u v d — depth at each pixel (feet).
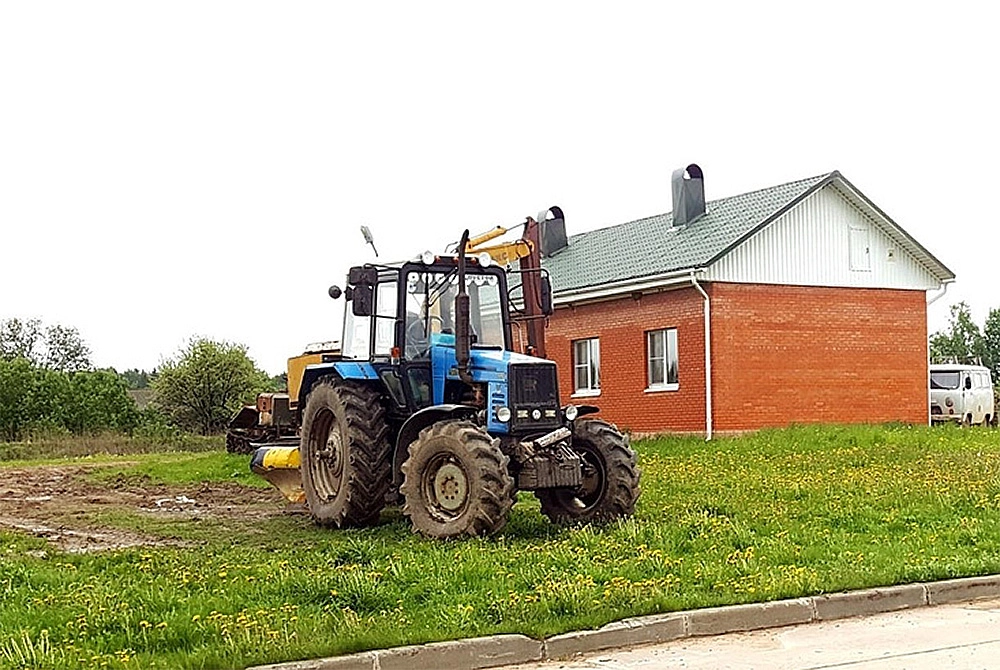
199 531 48.62
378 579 33.04
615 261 99.55
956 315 230.48
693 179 99.40
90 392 176.96
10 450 137.39
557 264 107.45
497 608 29.45
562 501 46.39
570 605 29.68
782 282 90.38
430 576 33.63
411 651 25.77
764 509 47.70
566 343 101.55
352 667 25.14
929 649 27.32
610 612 29.04
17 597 31.60
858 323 93.35
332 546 41.57
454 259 48.98
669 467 66.23
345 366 49.08
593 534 41.45
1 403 168.25
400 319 47.98
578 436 45.93
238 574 34.22
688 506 48.65
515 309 51.88
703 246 90.84
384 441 47.62
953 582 33.99
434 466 43.60
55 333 262.47
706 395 87.25
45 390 172.35
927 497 50.55
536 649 27.04
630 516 45.01
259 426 95.09
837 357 92.22
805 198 91.30
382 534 45.65
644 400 93.04
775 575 33.88
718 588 32.30
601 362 97.55
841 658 26.58
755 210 92.27
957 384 125.90
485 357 46.14
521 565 35.50
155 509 58.80
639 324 93.76
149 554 39.22
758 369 88.94
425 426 46.32
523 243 59.67
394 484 46.93
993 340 226.17
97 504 62.13
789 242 90.89
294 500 55.01
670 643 28.71
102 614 28.43
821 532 42.55
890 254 95.14
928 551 38.81
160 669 24.34
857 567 35.45
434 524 42.68
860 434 80.38
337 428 49.24
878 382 94.02
